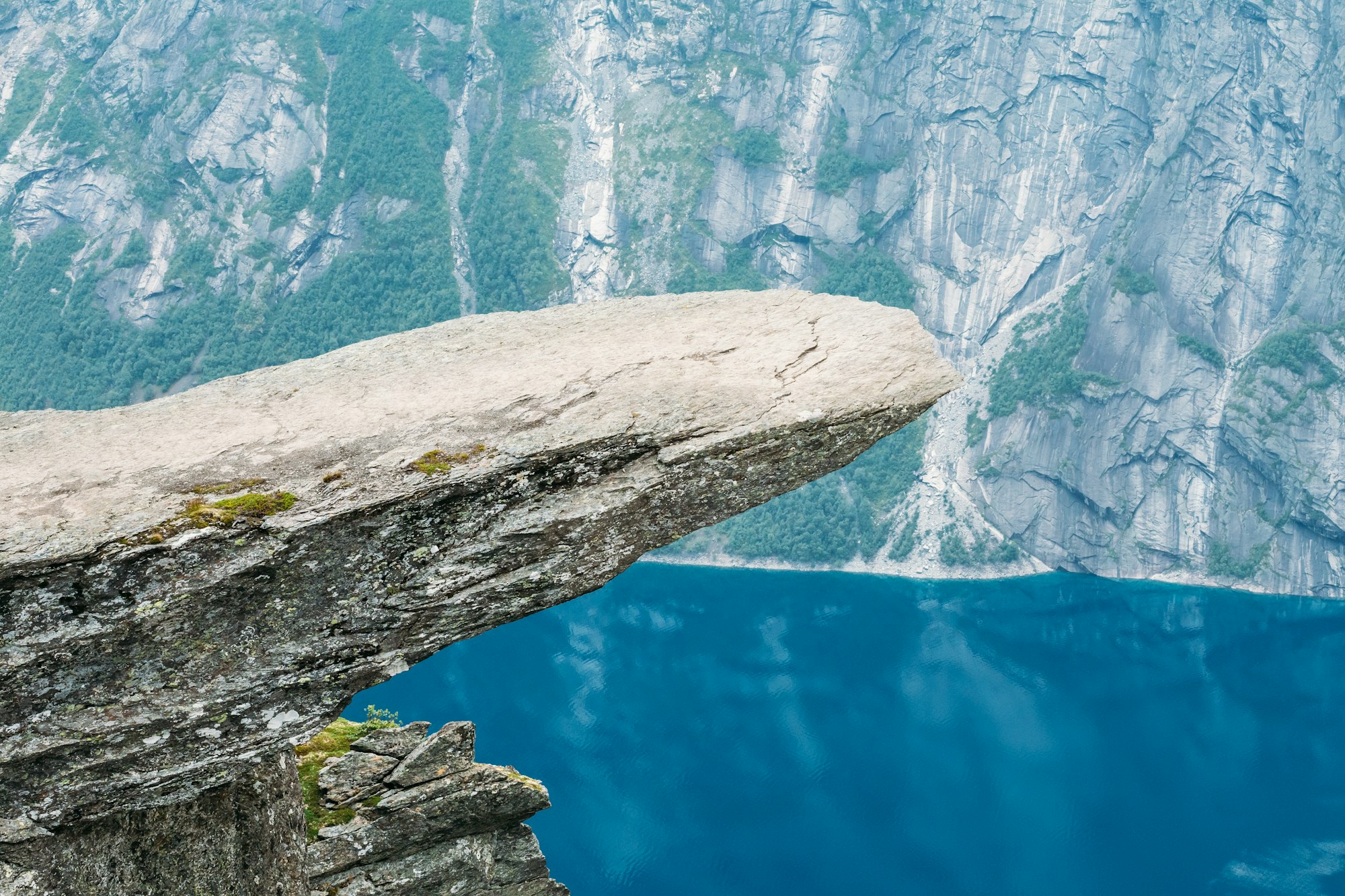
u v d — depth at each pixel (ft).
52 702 29.91
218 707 31.71
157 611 30.48
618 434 35.35
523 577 35.01
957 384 38.83
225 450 35.09
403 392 39.58
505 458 34.09
